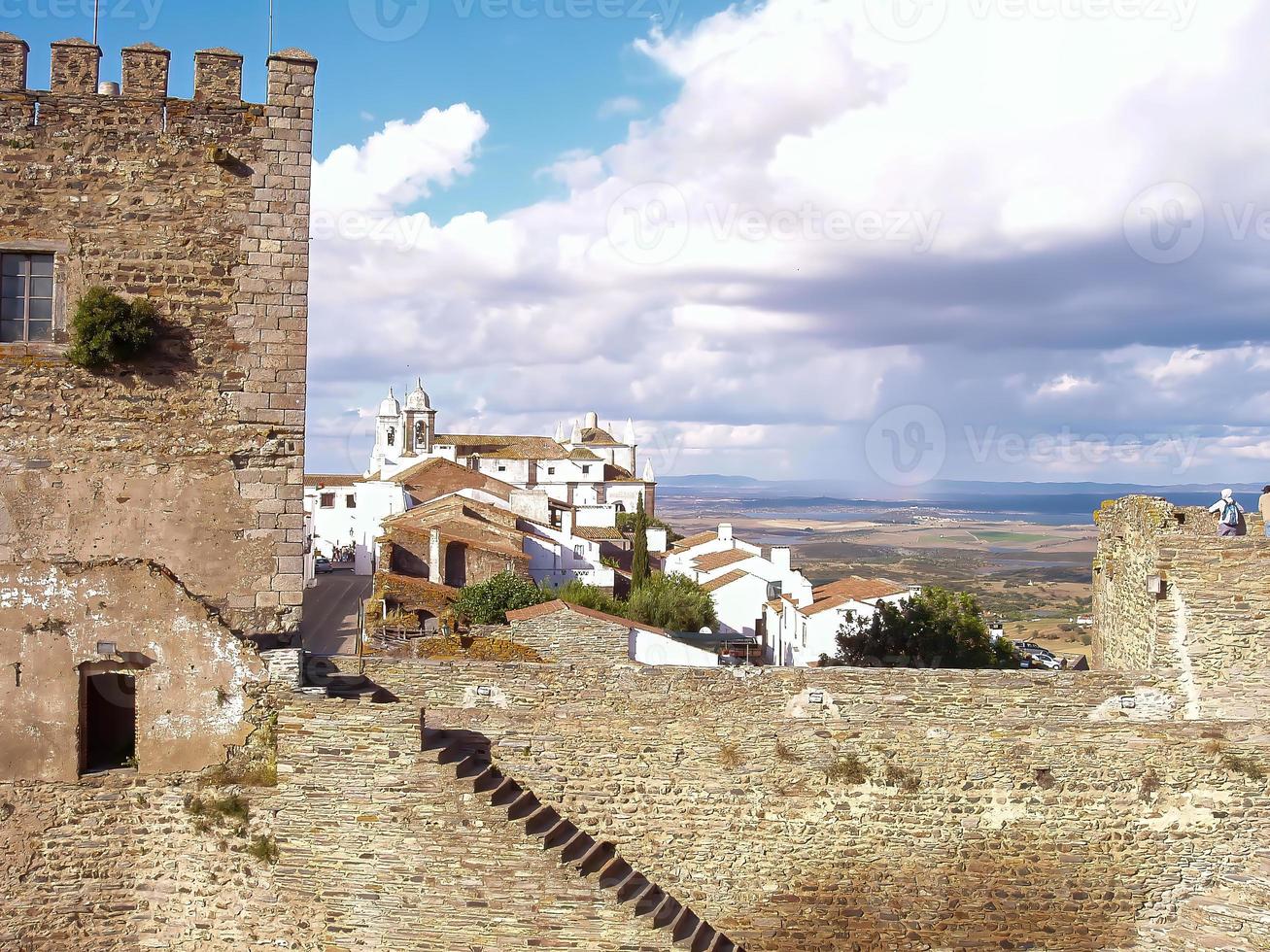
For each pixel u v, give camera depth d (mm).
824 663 45031
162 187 19125
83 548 18875
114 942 18672
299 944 18688
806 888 19781
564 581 63438
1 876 18297
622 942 18281
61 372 18797
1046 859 19828
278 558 19516
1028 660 50406
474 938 18422
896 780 19797
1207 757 19656
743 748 19797
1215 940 19156
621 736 19844
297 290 19578
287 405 19547
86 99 18906
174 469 19172
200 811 18719
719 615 60000
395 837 18547
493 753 19875
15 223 18688
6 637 18344
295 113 19547
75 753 18484
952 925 19828
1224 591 20188
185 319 19219
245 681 18891
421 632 39312
